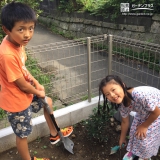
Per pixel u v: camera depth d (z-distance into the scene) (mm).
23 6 1745
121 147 2398
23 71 1996
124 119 2229
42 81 3906
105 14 6258
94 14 6727
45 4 9977
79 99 3525
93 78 4363
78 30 7707
